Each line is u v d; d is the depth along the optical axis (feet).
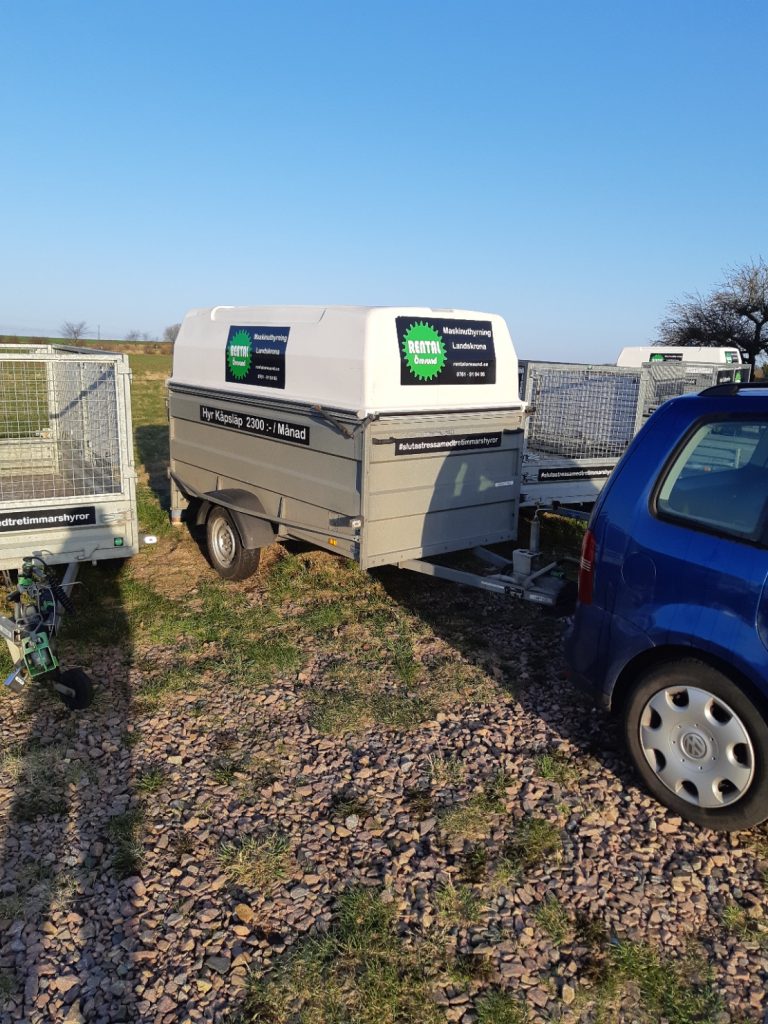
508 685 15.48
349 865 10.24
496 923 9.29
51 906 9.39
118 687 15.12
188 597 20.34
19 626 13.67
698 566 10.67
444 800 11.67
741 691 10.26
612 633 11.82
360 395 16.49
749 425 10.81
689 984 8.48
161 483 36.68
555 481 26.08
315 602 20.06
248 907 9.42
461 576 17.03
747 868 10.29
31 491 18.63
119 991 8.23
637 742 11.59
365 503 16.60
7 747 12.87
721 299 109.40
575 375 27.99
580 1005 8.18
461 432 18.04
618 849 10.62
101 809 11.30
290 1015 8.02
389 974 8.46
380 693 15.06
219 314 21.93
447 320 17.74
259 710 14.38
